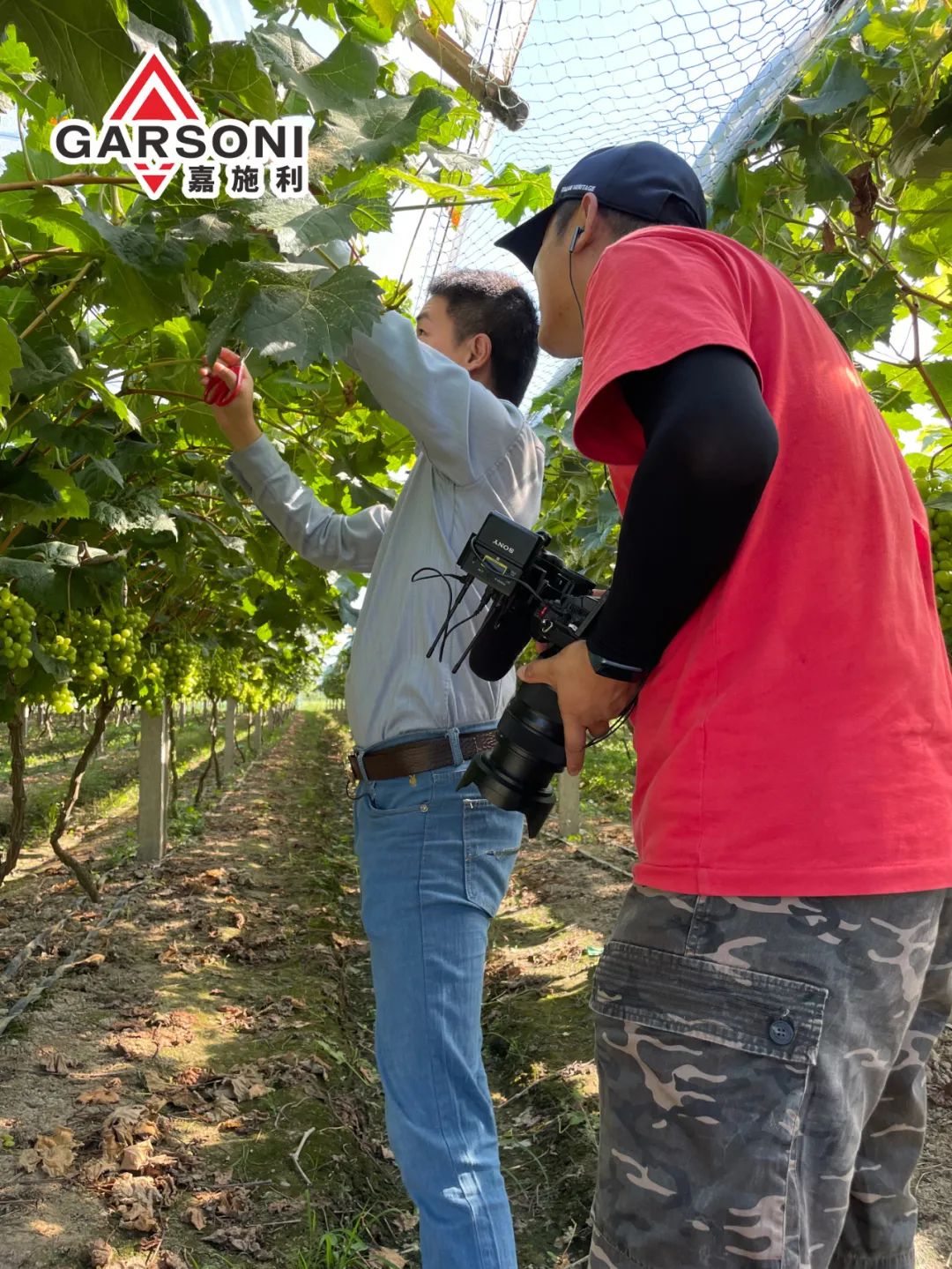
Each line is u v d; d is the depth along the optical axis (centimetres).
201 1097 375
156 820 765
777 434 101
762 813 107
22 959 520
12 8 135
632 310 110
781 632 110
